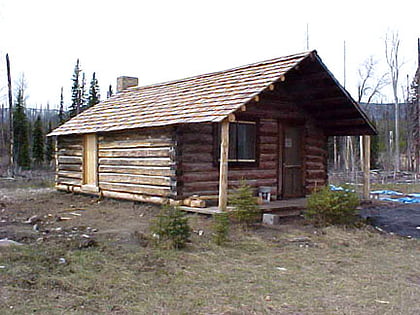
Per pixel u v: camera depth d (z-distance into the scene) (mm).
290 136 14047
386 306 5457
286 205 11719
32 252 7176
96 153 14906
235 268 6941
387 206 13805
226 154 10289
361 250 8445
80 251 7410
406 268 7273
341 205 10273
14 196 16328
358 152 39250
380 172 34906
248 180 12781
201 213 10766
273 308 5320
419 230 10328
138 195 13055
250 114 12820
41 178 26375
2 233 9031
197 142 11984
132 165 13297
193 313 5078
